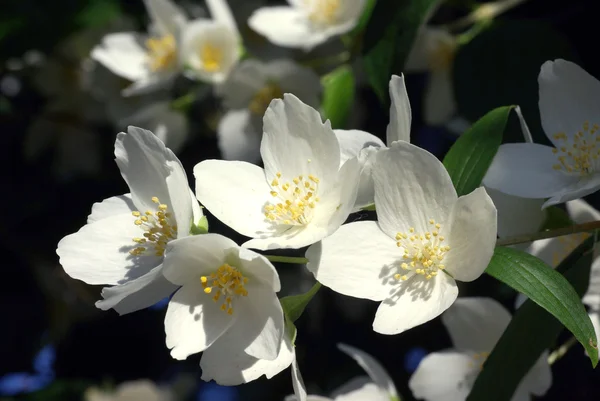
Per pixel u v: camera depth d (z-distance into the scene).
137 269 0.41
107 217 0.41
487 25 0.52
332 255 0.40
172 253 0.39
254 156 0.52
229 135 0.52
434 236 0.40
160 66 0.54
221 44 0.53
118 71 0.54
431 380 0.46
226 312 0.39
